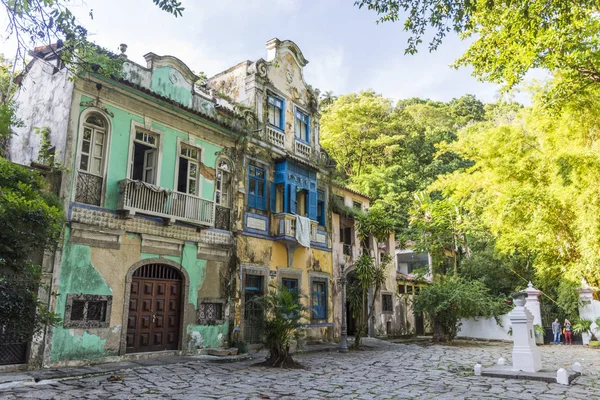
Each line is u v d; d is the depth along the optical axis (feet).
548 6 32.30
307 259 67.97
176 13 23.98
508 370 39.83
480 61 41.50
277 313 43.57
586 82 40.81
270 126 64.64
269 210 61.93
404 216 121.70
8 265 25.73
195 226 50.67
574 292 81.05
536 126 62.64
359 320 65.21
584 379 37.19
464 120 189.67
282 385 32.58
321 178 74.49
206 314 51.44
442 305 76.64
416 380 36.19
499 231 72.64
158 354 45.11
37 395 26.55
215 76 68.08
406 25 33.86
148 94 47.11
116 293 42.39
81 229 40.22
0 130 31.91
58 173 39.40
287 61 70.44
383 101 164.66
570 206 54.08
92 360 39.58
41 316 26.99
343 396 29.04
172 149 50.08
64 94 41.88
